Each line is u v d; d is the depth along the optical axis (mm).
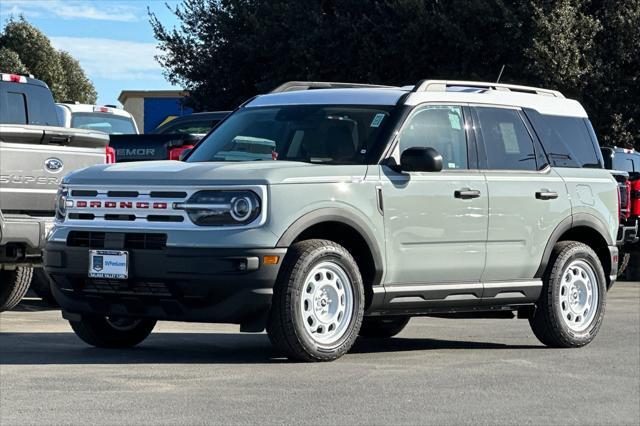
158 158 19500
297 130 12203
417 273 11898
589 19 36750
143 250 10883
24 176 15422
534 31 36844
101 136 16312
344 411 8820
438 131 12344
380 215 11516
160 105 56531
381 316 12023
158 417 8375
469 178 12375
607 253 14023
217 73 44719
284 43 41906
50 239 11586
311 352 10992
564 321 13219
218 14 44719
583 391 10180
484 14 37062
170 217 10883
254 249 10609
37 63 103750
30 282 16359
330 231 11539
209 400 9070
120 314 11266
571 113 13961
